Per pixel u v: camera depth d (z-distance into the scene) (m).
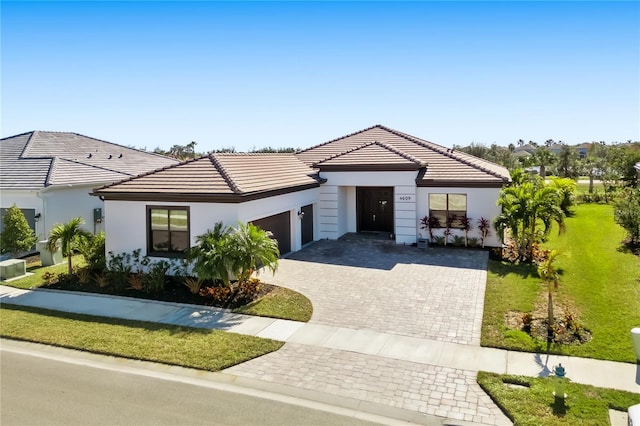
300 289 14.40
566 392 7.94
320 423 7.26
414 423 7.27
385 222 23.70
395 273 16.11
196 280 14.90
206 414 7.54
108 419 7.41
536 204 17.00
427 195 20.61
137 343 10.48
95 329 11.45
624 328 10.57
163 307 13.10
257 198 16.08
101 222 23.30
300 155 26.16
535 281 14.62
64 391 8.41
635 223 18.47
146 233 16.12
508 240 21.12
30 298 14.27
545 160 49.62
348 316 12.05
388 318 11.87
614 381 8.31
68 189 21.44
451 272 16.11
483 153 52.62
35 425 7.27
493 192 19.59
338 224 22.28
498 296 13.26
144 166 29.73
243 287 13.84
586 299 12.67
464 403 7.80
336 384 8.52
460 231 20.23
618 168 36.47
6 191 20.42
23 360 9.88
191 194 15.28
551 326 10.56
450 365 9.20
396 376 8.79
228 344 10.34
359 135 27.48
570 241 20.88
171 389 8.44
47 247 17.03
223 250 13.30
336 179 21.89
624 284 13.88
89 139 30.89
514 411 7.40
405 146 24.58
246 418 7.40
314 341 10.51
